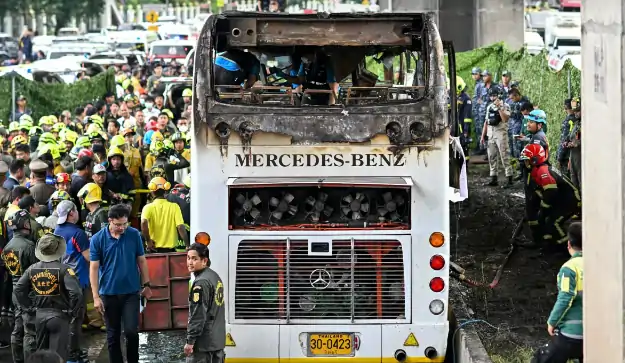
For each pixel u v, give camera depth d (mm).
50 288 13766
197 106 13227
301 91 14219
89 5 105188
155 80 47875
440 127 13219
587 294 9719
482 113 33781
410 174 13258
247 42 13719
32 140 25359
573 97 25609
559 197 19938
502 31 48750
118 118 31812
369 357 13289
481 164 33281
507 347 14117
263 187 13195
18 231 15016
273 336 13281
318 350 13312
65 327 13836
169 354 15742
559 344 11258
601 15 9094
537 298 16844
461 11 49031
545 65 30641
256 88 13469
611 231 9000
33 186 18203
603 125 9117
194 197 13281
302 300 13320
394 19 13766
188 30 81562
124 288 14273
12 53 84312
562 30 54500
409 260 13273
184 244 17234
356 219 13367
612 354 9062
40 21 109625
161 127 25688
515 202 26000
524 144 25812
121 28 95000
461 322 15070
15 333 14562
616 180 8836
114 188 19250
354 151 13250
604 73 9055
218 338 12781
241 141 13227
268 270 13312
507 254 20266
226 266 13289
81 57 60406
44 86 36344
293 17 13719
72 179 19000
